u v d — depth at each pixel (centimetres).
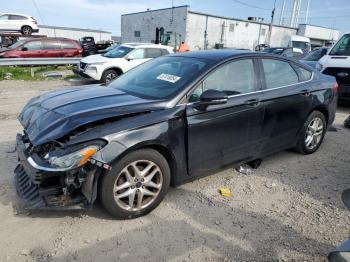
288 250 288
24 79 1316
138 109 321
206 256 277
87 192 294
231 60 393
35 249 277
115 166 297
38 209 293
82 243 287
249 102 392
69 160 276
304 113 472
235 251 284
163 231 308
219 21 3784
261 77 419
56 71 1592
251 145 411
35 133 303
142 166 321
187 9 3519
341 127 700
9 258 266
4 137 552
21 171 354
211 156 370
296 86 459
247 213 343
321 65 907
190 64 393
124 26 4703
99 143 286
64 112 317
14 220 314
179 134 335
